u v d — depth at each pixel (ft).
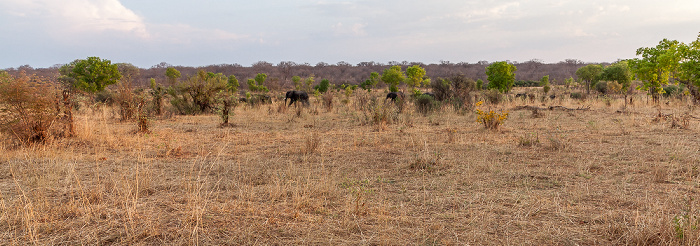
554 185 15.88
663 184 15.52
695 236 9.52
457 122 40.52
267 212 12.66
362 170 18.93
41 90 26.43
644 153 21.75
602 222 11.64
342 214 12.57
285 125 39.88
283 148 25.54
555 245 10.11
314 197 14.35
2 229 11.15
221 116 40.29
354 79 415.03
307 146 24.22
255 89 216.33
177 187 15.75
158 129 36.35
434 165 19.45
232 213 12.53
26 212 11.31
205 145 27.07
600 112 48.19
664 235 9.86
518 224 11.56
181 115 54.70
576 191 14.76
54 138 26.86
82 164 20.15
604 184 15.81
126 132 33.78
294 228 11.33
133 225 11.27
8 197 14.10
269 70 455.22
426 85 197.16
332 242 10.37
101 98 68.74
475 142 26.66
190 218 11.89
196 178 17.30
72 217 12.09
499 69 147.74
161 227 11.35
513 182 16.35
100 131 32.65
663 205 12.76
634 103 58.90
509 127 35.53
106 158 21.81
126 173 17.95
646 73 73.05
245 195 14.55
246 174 18.06
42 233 10.86
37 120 25.81
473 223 11.63
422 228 11.28
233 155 23.17
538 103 64.75
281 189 15.23
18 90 24.99
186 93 58.80
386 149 24.61
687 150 21.98
